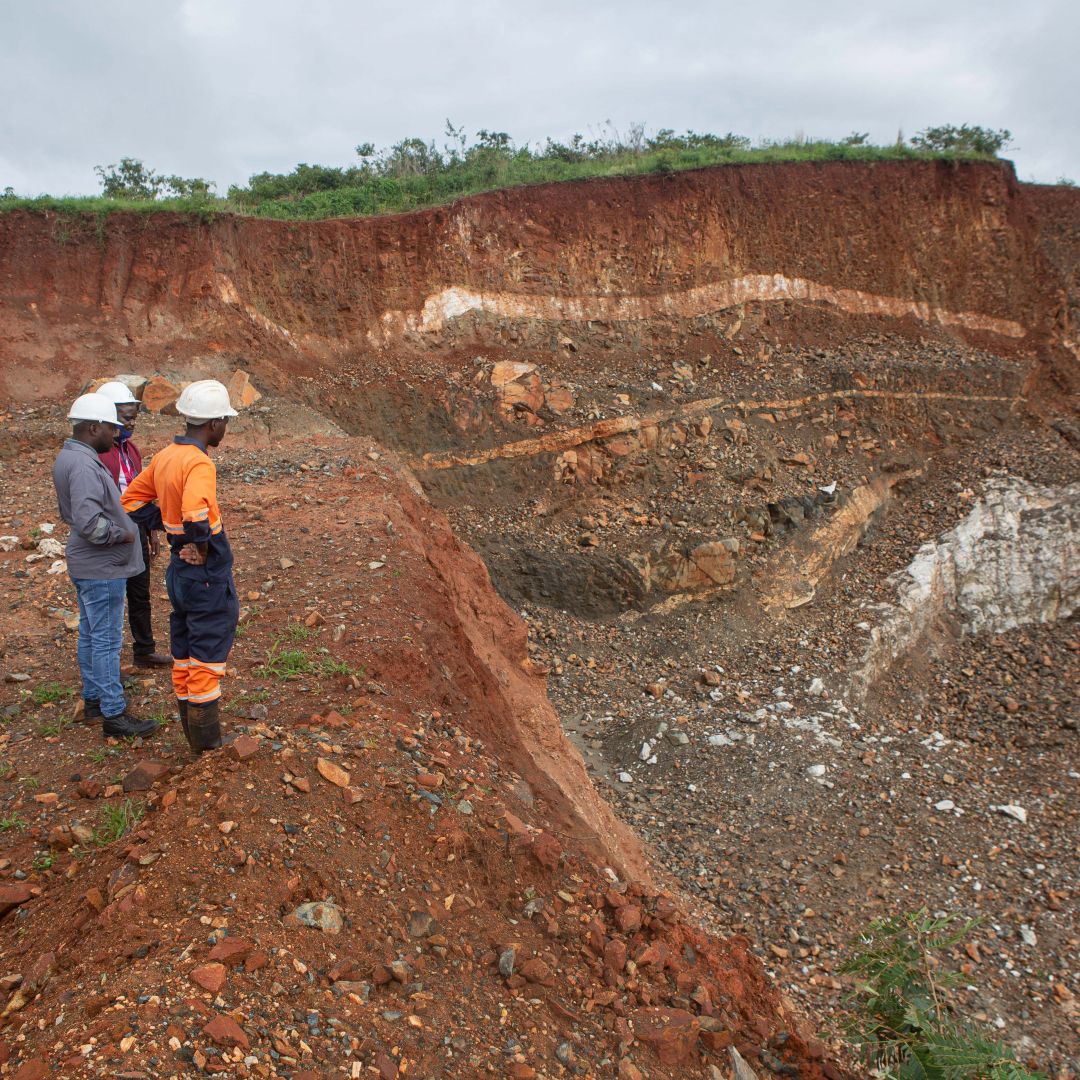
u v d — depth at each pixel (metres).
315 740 4.29
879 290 20.14
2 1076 2.57
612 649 13.68
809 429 17.14
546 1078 3.17
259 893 3.36
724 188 19.27
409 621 6.20
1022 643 14.95
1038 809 10.48
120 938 3.08
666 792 10.65
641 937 4.13
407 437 15.06
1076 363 20.02
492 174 20.02
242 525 8.02
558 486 15.32
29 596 6.87
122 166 18.55
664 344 18.00
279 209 18.58
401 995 3.25
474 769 4.88
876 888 9.03
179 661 4.11
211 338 14.36
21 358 13.09
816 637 14.08
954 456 17.89
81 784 4.14
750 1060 3.86
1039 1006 7.73
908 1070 4.31
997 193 21.27
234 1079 2.60
